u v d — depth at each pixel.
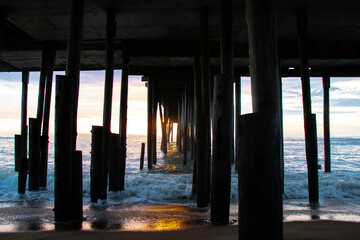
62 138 4.25
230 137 4.27
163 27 8.46
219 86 4.25
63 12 7.44
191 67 12.20
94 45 9.75
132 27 8.46
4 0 6.84
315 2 6.91
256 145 1.89
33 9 7.27
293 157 21.72
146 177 9.41
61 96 4.22
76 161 4.52
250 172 1.91
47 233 3.73
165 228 4.07
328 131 12.16
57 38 9.22
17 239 3.42
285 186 7.87
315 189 6.22
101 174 6.30
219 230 3.76
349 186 7.89
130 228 4.09
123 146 8.25
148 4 7.08
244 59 10.45
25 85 12.21
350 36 9.07
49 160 15.70
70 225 4.24
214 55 9.73
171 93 20.47
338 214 5.26
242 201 1.96
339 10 7.30
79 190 4.54
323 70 11.79
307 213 5.34
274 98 2.22
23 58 10.62
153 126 14.96
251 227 1.89
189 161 16.22
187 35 9.09
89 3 7.00
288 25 8.27
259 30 2.28
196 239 3.28
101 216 4.94
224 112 4.22
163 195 7.09
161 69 12.29
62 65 12.04
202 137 5.71
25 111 11.93
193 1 6.92
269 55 2.25
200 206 5.74
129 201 6.59
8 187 8.27
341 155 24.19
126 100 8.94
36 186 7.72
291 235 3.33
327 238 3.21
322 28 8.44
